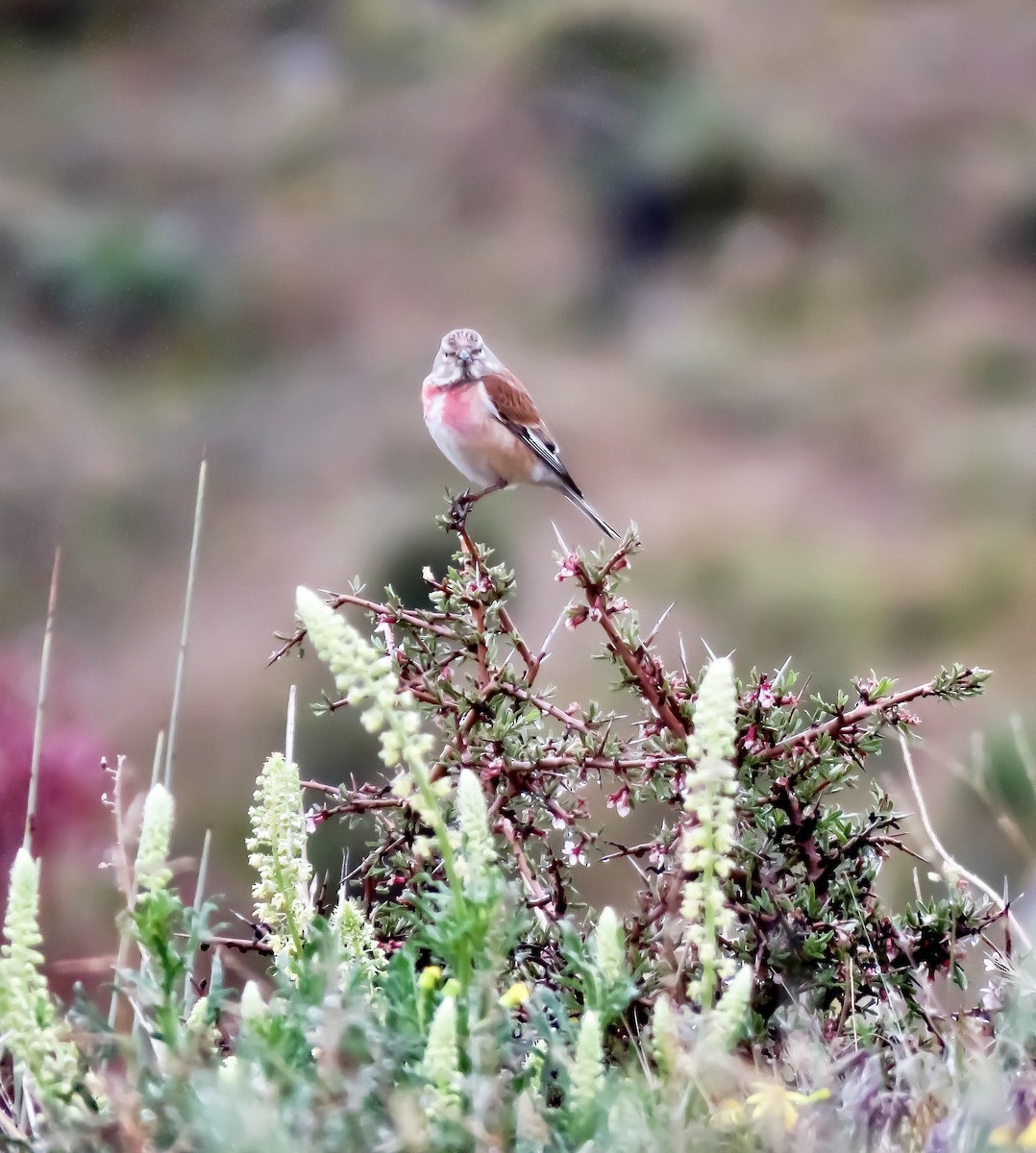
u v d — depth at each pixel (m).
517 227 30.28
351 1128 2.23
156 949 2.45
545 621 15.48
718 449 24.16
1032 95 33.09
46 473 21.81
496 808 3.20
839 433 24.41
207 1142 2.22
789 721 3.26
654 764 3.19
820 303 28.64
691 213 30.83
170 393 25.61
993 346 26.73
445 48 35.28
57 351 26.42
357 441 22.97
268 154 32.62
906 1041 2.78
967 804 9.09
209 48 35.69
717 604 17.72
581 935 3.05
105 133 32.22
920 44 34.72
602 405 25.22
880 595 17.69
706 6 35.12
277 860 2.88
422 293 29.11
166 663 15.77
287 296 28.09
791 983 2.96
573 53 33.47
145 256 27.78
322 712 3.40
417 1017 2.46
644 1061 2.56
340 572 18.27
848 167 31.36
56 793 4.74
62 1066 2.44
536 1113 2.34
